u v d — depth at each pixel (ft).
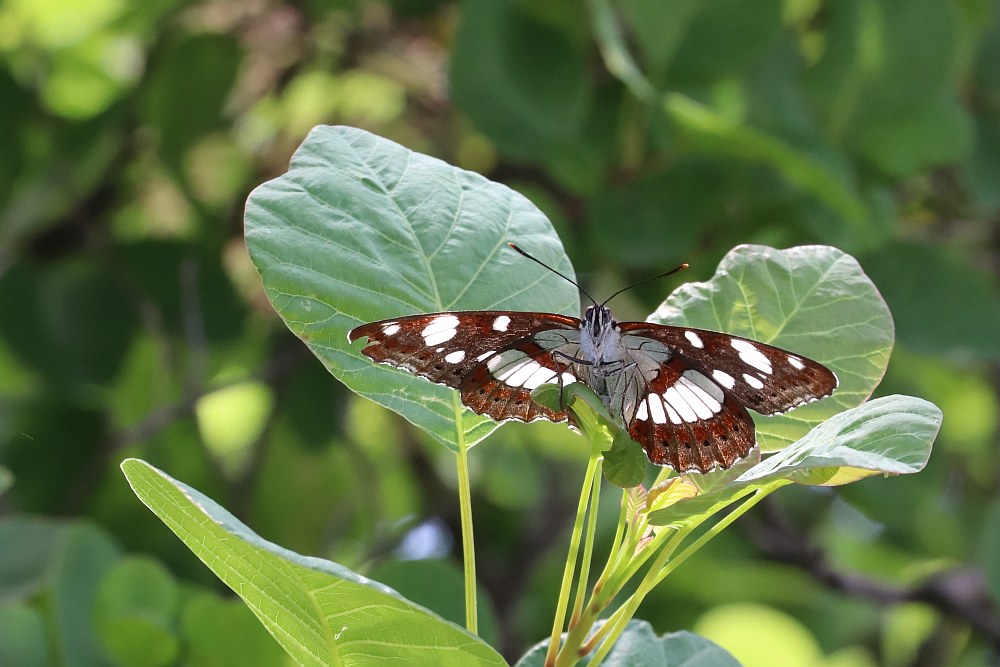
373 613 2.17
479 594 2.51
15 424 3.52
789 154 2.68
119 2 3.40
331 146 2.30
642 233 2.97
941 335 3.22
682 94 3.03
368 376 2.28
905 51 3.17
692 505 2.20
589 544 2.23
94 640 2.61
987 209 3.56
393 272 2.28
